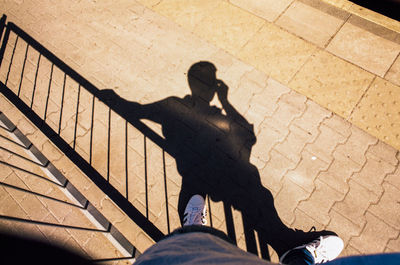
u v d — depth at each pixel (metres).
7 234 3.13
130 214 3.03
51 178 3.07
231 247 1.68
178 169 3.22
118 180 3.20
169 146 3.33
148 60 3.86
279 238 2.88
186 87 3.63
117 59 3.91
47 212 3.19
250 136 3.29
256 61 3.69
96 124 3.51
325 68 3.54
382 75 3.42
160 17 4.17
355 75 3.45
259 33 3.86
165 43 3.95
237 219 2.97
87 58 3.97
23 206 3.23
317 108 3.34
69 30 4.23
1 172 3.40
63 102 3.68
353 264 1.04
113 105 3.61
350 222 2.84
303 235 2.86
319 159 3.11
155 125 3.45
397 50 3.54
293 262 2.60
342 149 3.12
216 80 3.62
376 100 3.30
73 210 3.18
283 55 3.68
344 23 3.78
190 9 4.18
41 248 3.06
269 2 4.06
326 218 2.88
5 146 3.51
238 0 4.14
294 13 3.95
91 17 4.31
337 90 3.40
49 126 3.54
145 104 3.58
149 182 3.18
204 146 3.30
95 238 3.05
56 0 4.54
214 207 3.03
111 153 3.34
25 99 3.75
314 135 3.22
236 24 3.96
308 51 3.66
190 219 2.85
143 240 2.93
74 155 3.35
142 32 4.08
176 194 3.12
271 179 3.09
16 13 4.49
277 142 3.23
